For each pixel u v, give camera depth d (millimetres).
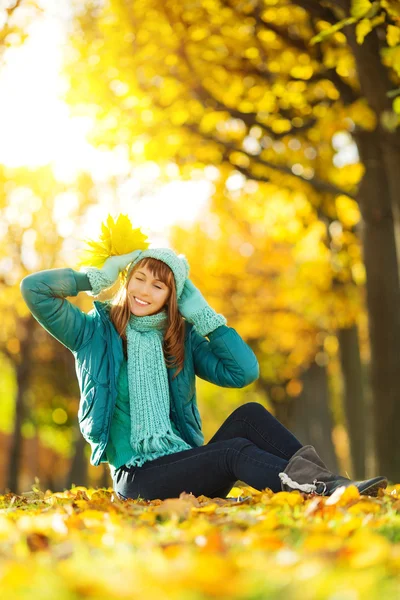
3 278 21688
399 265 10703
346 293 15688
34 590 1853
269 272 23453
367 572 2150
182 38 12406
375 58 9539
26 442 35062
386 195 12453
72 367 25969
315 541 2650
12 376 31938
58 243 21438
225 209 16609
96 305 5152
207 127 12758
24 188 21219
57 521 3314
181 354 5125
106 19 12758
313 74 11812
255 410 4797
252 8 11867
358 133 12430
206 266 23719
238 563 2266
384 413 12445
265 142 13336
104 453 4871
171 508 3658
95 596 1820
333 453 22406
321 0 9938
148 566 2199
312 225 15031
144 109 12680
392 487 6984
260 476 4383
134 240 5293
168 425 4867
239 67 12555
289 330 22594
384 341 12484
